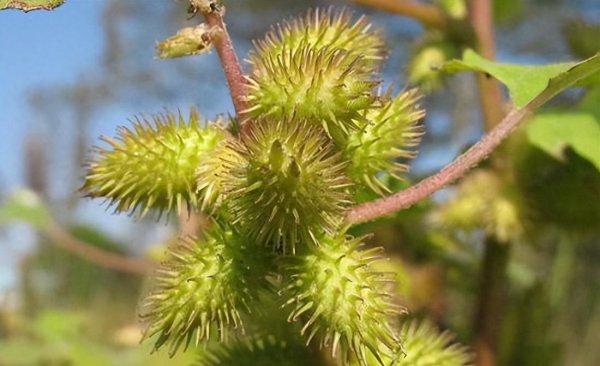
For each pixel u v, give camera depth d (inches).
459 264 12.4
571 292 20.3
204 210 6.5
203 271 6.1
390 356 6.0
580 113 9.5
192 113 6.6
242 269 6.1
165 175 6.5
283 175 5.5
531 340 10.7
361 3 10.6
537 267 13.2
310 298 5.7
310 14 6.7
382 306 5.8
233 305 6.1
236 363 6.8
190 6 6.0
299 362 6.7
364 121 6.1
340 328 5.7
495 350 10.1
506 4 12.9
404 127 6.6
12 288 25.9
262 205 5.7
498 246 10.2
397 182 8.3
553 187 9.9
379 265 9.4
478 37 10.7
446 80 10.8
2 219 15.8
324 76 5.9
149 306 6.2
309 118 5.9
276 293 6.3
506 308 10.8
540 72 7.6
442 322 11.2
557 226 10.1
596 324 20.9
